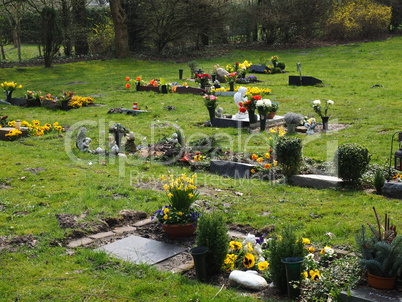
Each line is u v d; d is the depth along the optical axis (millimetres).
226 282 5867
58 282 5734
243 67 27531
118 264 6281
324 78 27125
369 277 5172
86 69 34844
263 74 30891
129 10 42469
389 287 5055
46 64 34844
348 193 8961
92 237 7254
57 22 34750
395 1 44219
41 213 8117
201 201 8688
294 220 7684
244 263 6000
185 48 44969
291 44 43812
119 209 8344
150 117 18047
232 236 7133
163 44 42875
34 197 9047
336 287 5215
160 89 24016
